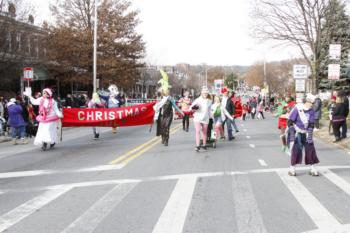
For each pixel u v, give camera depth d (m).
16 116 16.80
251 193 7.97
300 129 9.59
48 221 6.27
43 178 9.51
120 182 8.92
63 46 39.91
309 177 9.56
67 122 16.14
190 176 9.58
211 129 14.86
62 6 41.78
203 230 5.82
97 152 13.61
